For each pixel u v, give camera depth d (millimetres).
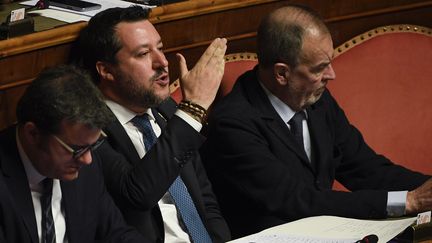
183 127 7715
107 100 8141
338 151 9094
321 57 8375
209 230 8297
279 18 8430
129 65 8000
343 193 8297
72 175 6738
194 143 7750
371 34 10250
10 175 6734
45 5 9188
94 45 8078
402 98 10156
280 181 8312
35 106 6512
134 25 8062
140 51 8000
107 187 7746
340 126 9133
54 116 6457
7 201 6691
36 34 8148
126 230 7398
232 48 9820
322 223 7699
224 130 8461
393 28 10328
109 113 6629
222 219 8461
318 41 8359
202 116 7820
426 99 10227
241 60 9469
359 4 10625
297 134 8688
